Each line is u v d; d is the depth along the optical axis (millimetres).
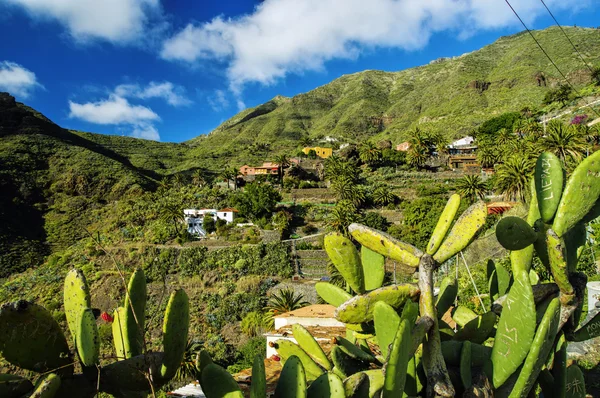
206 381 2670
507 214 16094
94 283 35281
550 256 3045
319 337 9977
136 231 48500
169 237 45094
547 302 3244
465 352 3004
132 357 2697
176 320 2695
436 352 2875
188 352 23031
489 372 2980
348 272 3268
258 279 36094
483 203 3189
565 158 26688
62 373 2549
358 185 55219
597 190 2965
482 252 16438
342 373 3414
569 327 3270
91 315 2605
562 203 3027
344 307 3182
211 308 32844
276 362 8906
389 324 2912
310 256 40031
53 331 2535
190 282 36438
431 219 41500
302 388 2535
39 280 37219
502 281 4328
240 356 26766
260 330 28844
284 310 29203
